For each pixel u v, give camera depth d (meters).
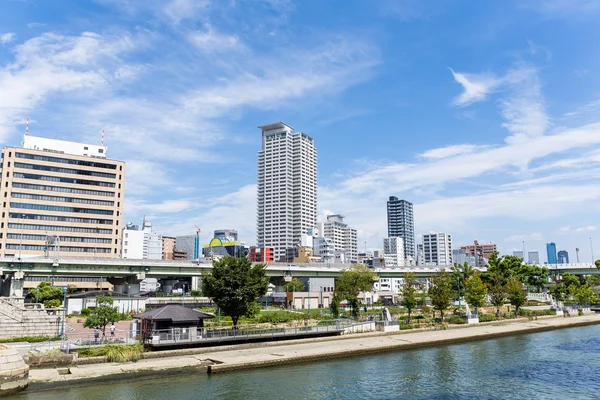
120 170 181.50
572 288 136.38
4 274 104.44
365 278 97.38
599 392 43.84
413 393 43.19
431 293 94.31
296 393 42.66
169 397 40.88
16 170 162.12
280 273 130.25
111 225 176.38
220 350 59.62
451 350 67.38
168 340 56.84
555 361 58.78
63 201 168.50
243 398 40.88
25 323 66.44
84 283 163.00
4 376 40.31
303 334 68.44
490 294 114.75
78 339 60.94
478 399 41.47
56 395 40.91
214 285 66.50
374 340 71.19
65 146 180.38
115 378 46.56
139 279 112.50
